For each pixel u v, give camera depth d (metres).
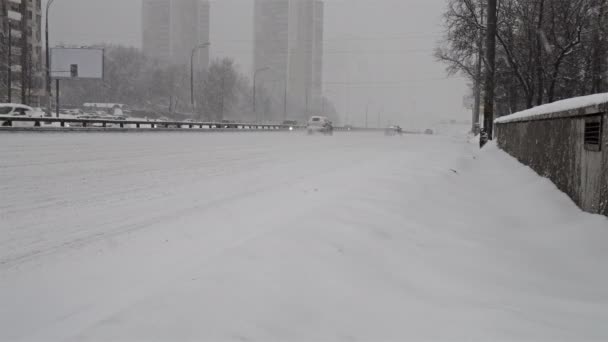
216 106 98.31
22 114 33.72
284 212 7.82
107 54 117.62
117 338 2.74
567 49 28.06
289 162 17.25
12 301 4.05
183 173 12.77
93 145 20.00
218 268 3.83
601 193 6.45
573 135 8.02
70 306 3.94
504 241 6.44
